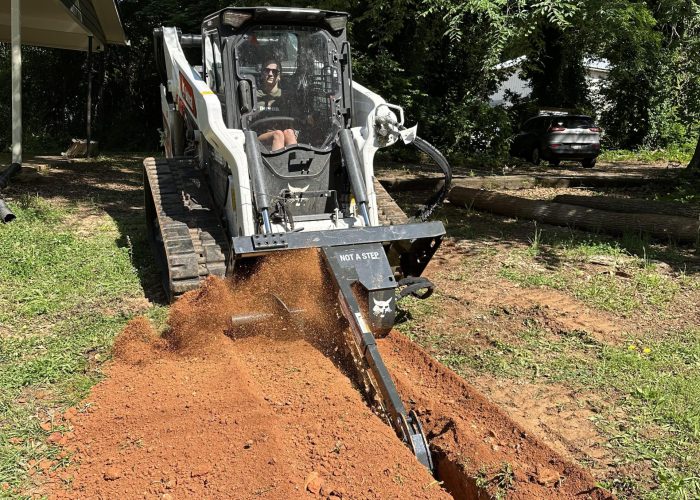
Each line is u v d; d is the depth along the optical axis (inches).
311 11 216.8
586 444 152.8
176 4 674.8
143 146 831.7
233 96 217.2
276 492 127.2
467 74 779.4
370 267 192.5
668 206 378.0
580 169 706.8
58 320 217.3
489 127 764.0
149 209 307.4
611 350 202.7
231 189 222.4
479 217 415.8
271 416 156.0
